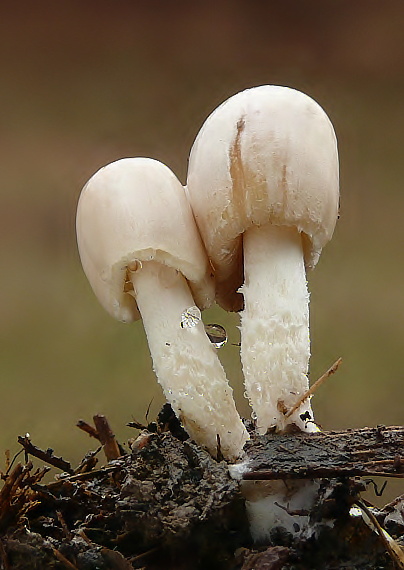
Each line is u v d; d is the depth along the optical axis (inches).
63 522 16.5
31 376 27.9
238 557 16.3
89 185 16.7
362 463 16.2
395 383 27.6
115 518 16.5
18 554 16.2
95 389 27.2
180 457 16.4
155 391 26.8
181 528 16.2
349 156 46.2
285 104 16.6
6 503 16.5
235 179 16.5
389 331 30.9
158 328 16.7
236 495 16.3
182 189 16.8
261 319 16.6
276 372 16.6
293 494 16.3
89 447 22.2
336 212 16.7
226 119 16.6
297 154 16.5
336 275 36.0
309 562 16.3
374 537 16.4
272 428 16.5
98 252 16.6
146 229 16.5
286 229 16.7
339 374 28.2
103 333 31.5
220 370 16.8
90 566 16.2
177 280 16.8
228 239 16.6
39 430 23.6
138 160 16.7
